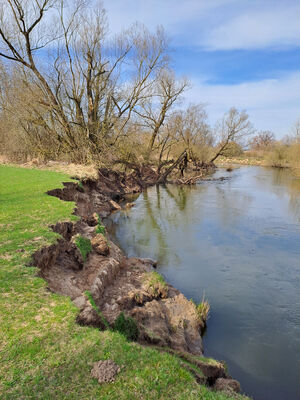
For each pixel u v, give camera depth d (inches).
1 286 235.0
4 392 143.4
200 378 195.2
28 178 730.2
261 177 1669.5
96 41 1090.7
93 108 1160.8
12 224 377.7
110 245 446.0
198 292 392.8
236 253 526.6
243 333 313.3
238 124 2003.0
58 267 317.7
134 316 275.7
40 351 171.6
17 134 1175.6
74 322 200.2
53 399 142.6
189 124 1865.2
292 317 341.7
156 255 517.3
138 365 170.9
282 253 525.7
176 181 1480.1
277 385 247.9
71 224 406.3
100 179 1037.2
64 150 1161.4
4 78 1213.1
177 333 286.8
